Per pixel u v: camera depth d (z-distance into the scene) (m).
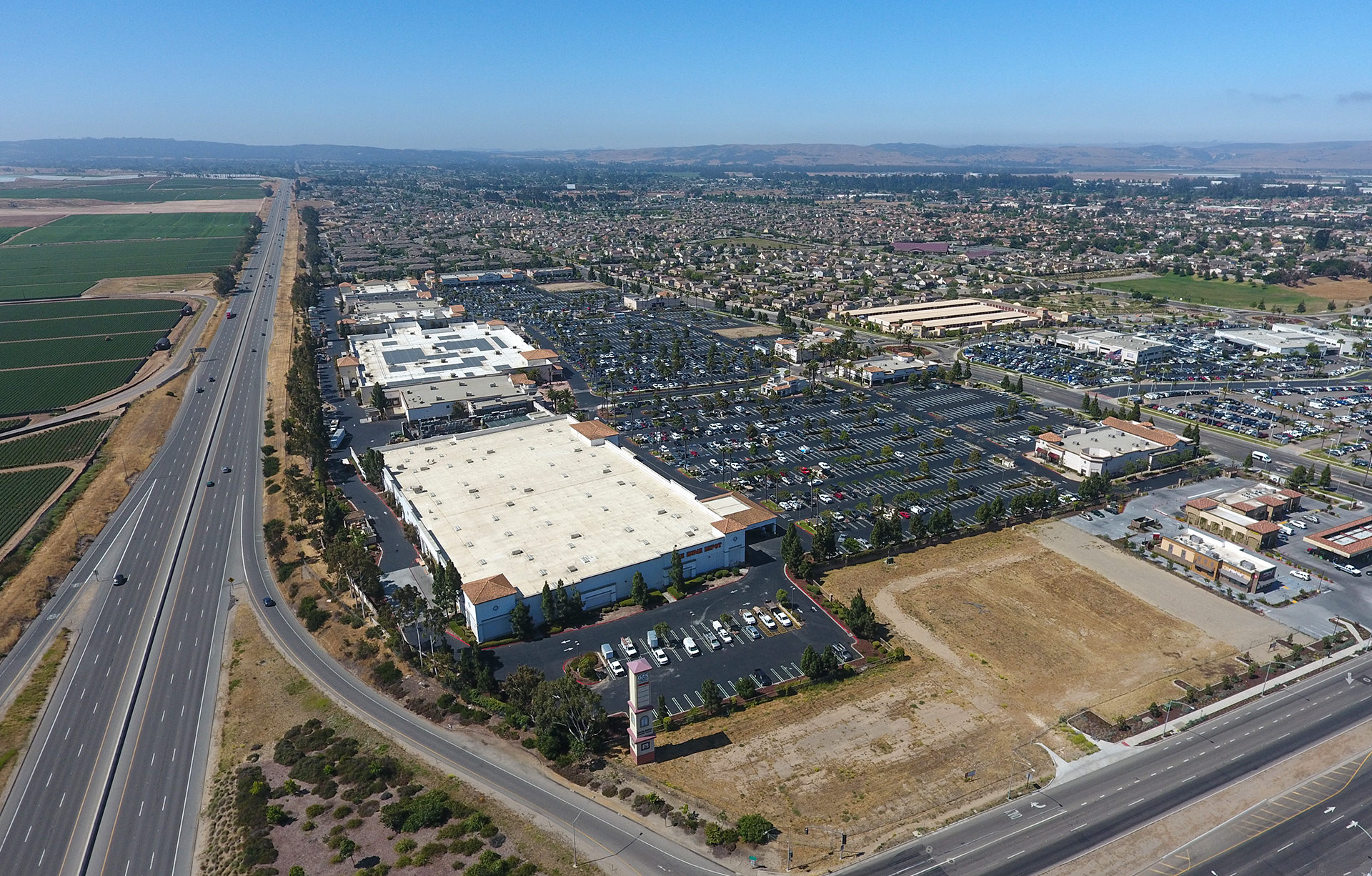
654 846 89.31
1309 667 120.75
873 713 112.00
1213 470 196.50
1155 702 113.50
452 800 95.81
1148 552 157.00
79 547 161.50
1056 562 153.88
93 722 111.69
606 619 135.75
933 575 150.00
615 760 103.81
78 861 88.38
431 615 126.19
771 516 160.12
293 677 120.94
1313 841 89.62
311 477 191.75
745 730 108.94
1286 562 152.00
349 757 102.81
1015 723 109.56
